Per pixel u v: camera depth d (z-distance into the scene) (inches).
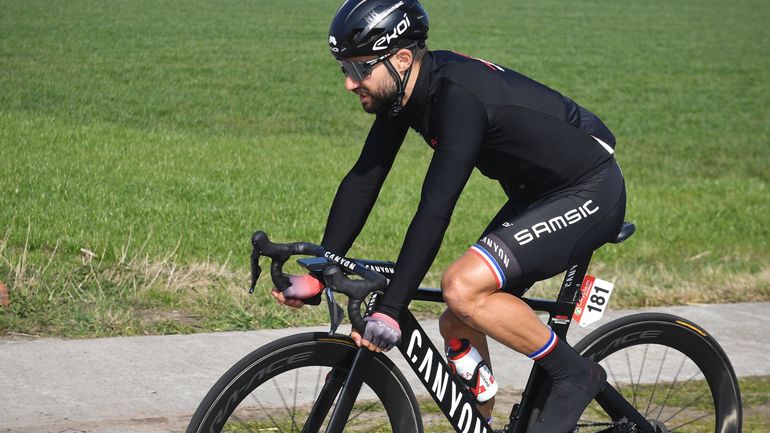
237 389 116.5
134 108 595.2
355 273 116.6
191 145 477.7
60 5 1152.8
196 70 790.5
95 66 753.6
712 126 704.4
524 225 125.9
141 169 401.7
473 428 129.6
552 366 129.2
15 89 610.9
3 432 153.6
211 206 342.3
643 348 186.2
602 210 130.6
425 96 121.2
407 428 127.5
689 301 259.4
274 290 121.6
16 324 202.2
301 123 601.0
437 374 125.8
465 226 346.3
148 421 162.9
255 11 1307.8
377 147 130.0
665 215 390.9
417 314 230.1
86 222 295.1
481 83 121.6
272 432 144.9
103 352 192.1
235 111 624.4
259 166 435.5
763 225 380.2
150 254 260.7
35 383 174.2
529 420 133.5
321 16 1294.3
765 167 556.7
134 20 1090.7
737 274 286.4
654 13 1609.3
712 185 476.4
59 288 222.7
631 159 563.2
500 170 130.4
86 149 433.7
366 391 161.8
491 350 209.5
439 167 117.8
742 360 213.5
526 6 1628.9
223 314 219.3
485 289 123.1
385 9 116.4
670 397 181.2
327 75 815.1
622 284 267.3
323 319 221.6
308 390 155.7
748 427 179.3
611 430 143.7
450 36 1151.6
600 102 782.5
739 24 1485.0
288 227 316.8
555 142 127.2
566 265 129.4
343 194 130.7
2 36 864.3
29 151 413.7
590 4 1722.4
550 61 998.4
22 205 311.0
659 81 916.0
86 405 166.9
